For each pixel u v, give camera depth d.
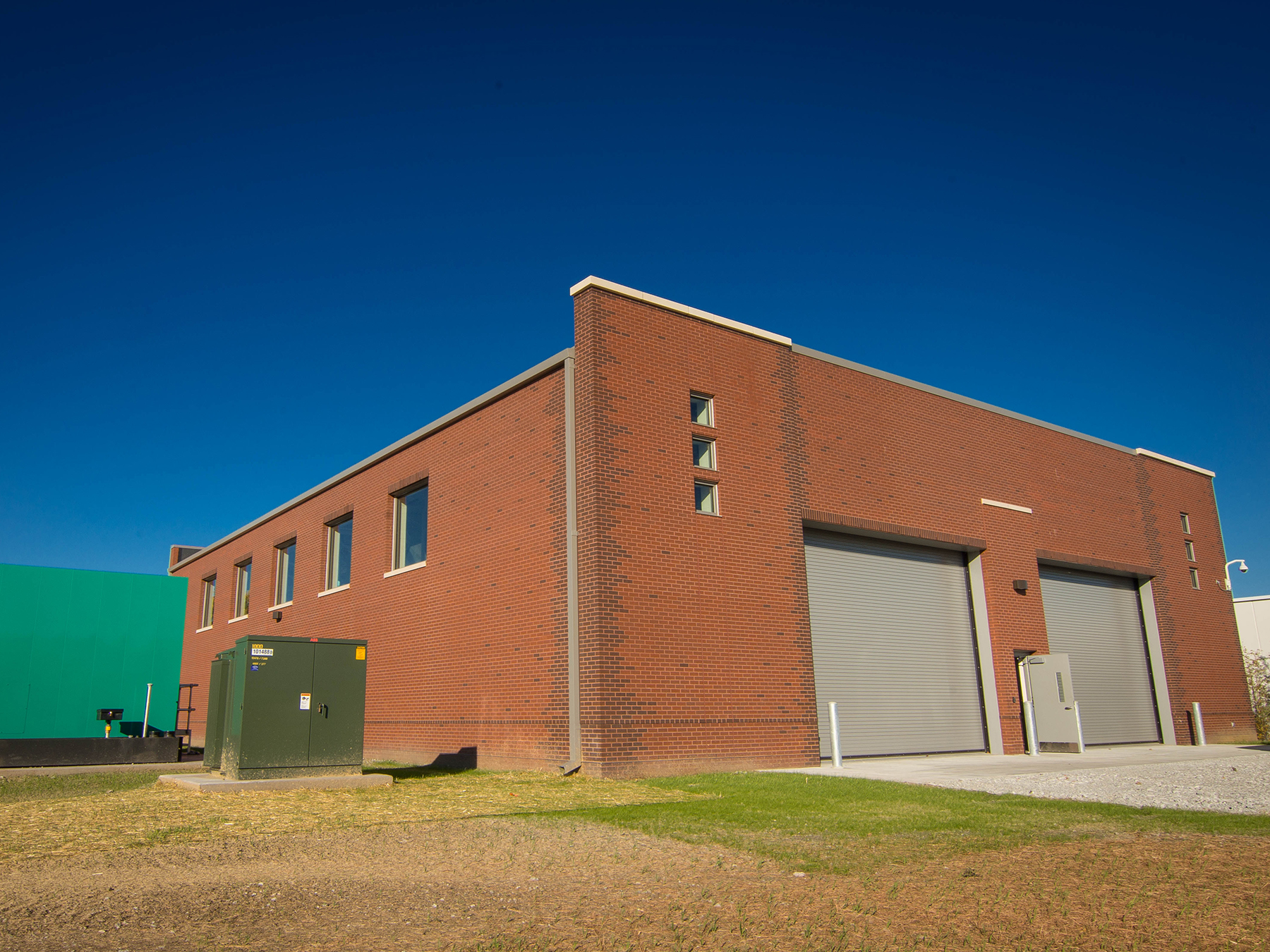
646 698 15.12
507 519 17.73
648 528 15.94
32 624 21.27
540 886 6.79
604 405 15.91
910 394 21.69
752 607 17.08
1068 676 21.06
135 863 7.48
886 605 20.20
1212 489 30.70
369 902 6.30
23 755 16.84
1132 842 8.52
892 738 19.33
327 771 13.17
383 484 22.58
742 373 18.31
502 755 16.72
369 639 21.92
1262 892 6.47
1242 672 29.09
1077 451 25.92
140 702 22.20
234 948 5.17
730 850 8.16
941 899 6.36
